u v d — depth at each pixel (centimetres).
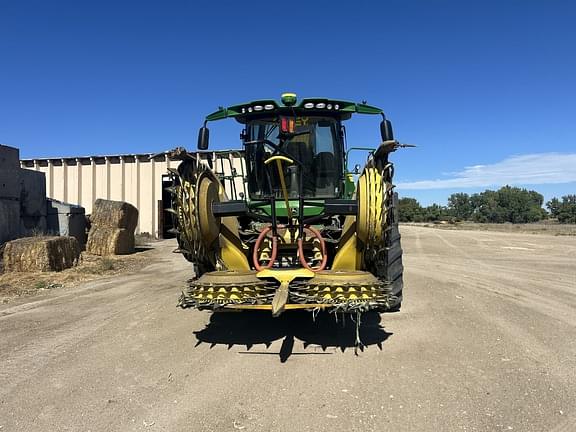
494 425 357
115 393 421
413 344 559
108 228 1606
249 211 644
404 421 364
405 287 946
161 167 2414
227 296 504
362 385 435
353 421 365
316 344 564
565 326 637
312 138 683
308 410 385
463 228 4694
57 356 523
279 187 685
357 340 534
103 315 718
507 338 580
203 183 601
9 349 549
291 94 658
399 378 452
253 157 696
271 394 416
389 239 552
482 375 458
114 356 523
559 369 474
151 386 437
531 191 11200
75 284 1009
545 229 4244
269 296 507
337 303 483
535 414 375
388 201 546
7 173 1312
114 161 2453
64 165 2466
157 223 2416
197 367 487
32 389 432
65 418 375
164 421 368
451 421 363
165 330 631
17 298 856
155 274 1171
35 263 1127
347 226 585
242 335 605
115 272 1203
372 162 572
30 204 1468
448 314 708
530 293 878
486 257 1563
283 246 623
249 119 700
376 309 511
